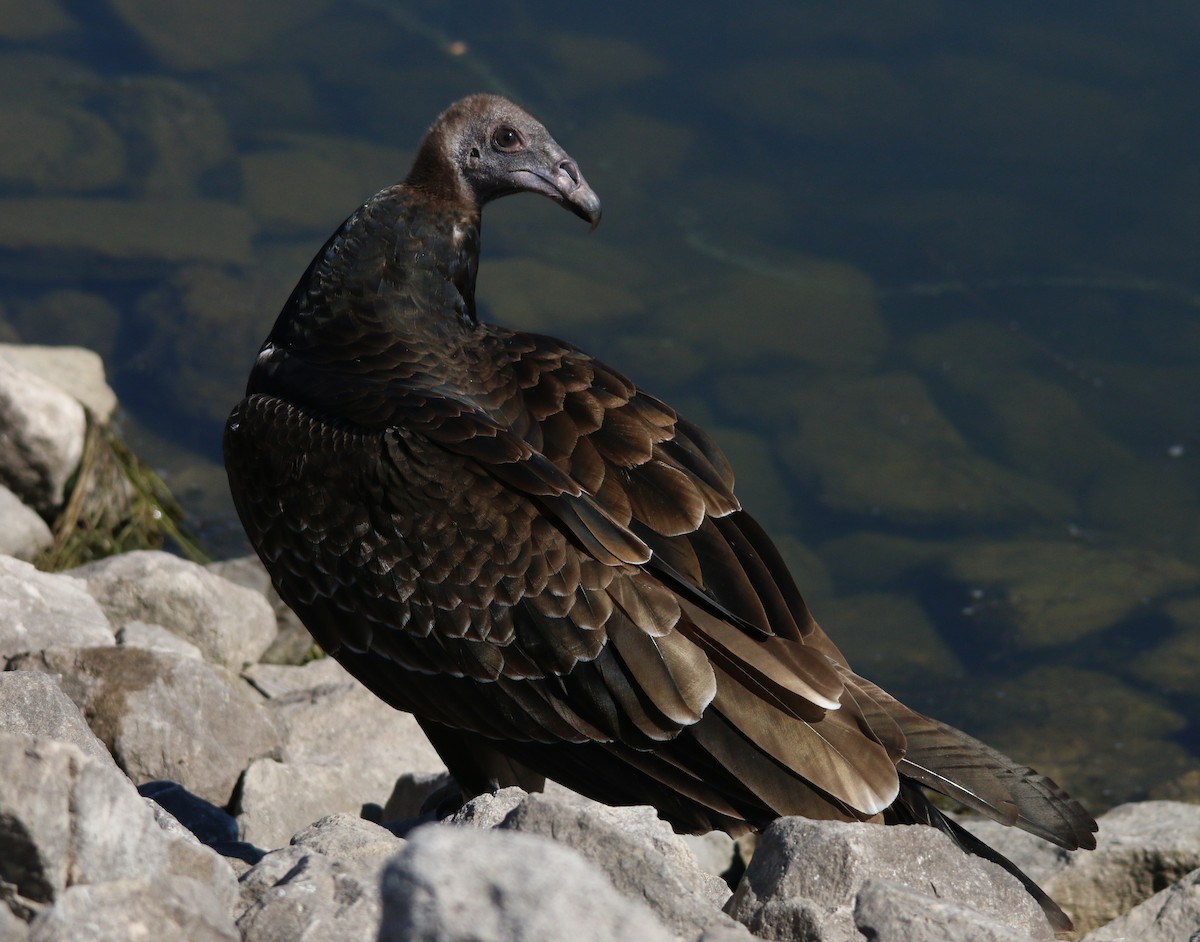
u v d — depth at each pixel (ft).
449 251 25.79
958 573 46.01
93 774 14.15
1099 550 47.34
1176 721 39.96
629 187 64.85
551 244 61.26
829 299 59.11
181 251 58.75
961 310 58.65
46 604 28.17
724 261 60.95
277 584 23.65
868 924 15.44
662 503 22.02
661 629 20.86
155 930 12.94
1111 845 26.32
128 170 63.77
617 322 57.26
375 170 65.51
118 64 70.64
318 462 22.79
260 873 16.21
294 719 29.66
